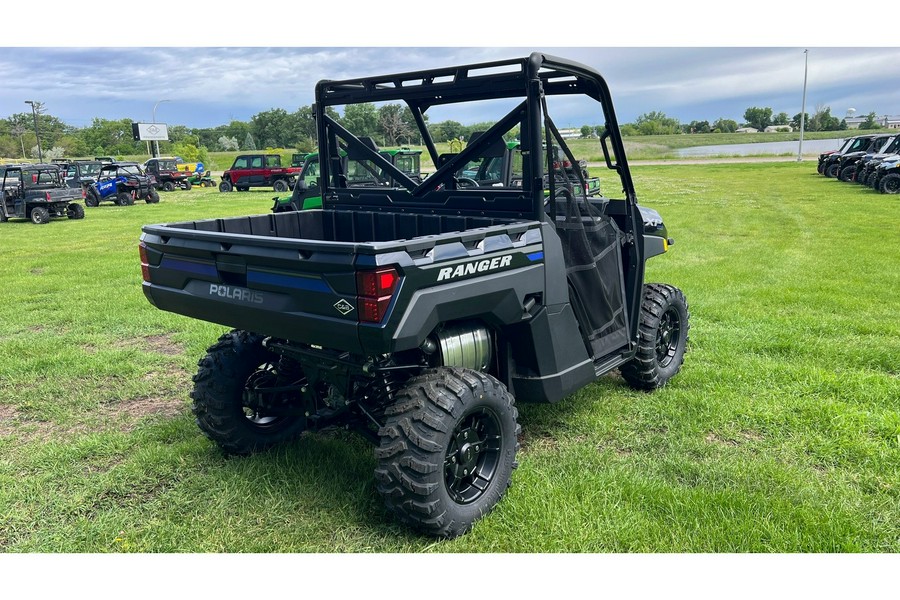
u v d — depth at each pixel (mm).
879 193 18125
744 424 3824
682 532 2766
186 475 3387
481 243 2832
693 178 26422
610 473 3232
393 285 2465
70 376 4926
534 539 2768
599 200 4254
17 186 17188
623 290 4059
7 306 7258
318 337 2641
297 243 2584
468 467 2939
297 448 3639
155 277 3330
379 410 3182
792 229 11953
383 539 2814
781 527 2799
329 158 4152
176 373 5020
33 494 3244
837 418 3789
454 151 3896
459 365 3074
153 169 29312
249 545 2779
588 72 3410
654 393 4348
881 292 6848
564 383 3367
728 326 5758
